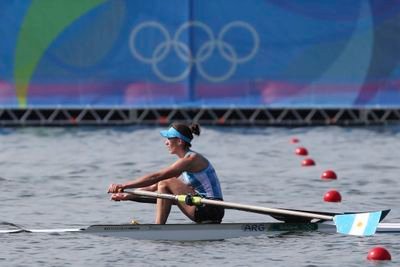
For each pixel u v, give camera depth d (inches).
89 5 3983.8
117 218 2255.2
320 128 4111.7
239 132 3964.1
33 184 2743.6
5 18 3961.6
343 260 1824.6
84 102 4013.3
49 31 3981.3
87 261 1817.2
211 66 4028.1
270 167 3102.9
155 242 1984.5
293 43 4030.5
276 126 4163.4
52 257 1847.9
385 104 4062.5
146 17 3998.5
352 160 3265.3
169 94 4028.1
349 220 2017.7
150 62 4013.3
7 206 2406.5
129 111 4188.0
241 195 2588.6
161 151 3437.5
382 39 4040.4
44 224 2180.1
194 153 2050.9
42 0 3976.4
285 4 4020.7
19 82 3988.7
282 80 4042.8
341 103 4050.2
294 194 2610.7
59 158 3267.7
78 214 2304.4
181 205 2055.9
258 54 4030.5
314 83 4047.7
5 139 3750.0
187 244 1968.5
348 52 4040.4
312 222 2075.5
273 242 1980.8
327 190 2677.2
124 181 2817.4
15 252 1887.3
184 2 3996.1
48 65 3993.6
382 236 2037.4
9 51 3973.9
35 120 4210.1
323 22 4030.5
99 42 3993.6
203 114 4271.7
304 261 1818.4
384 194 2608.3
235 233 2031.3
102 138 3772.1
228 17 4013.3
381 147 3582.7
